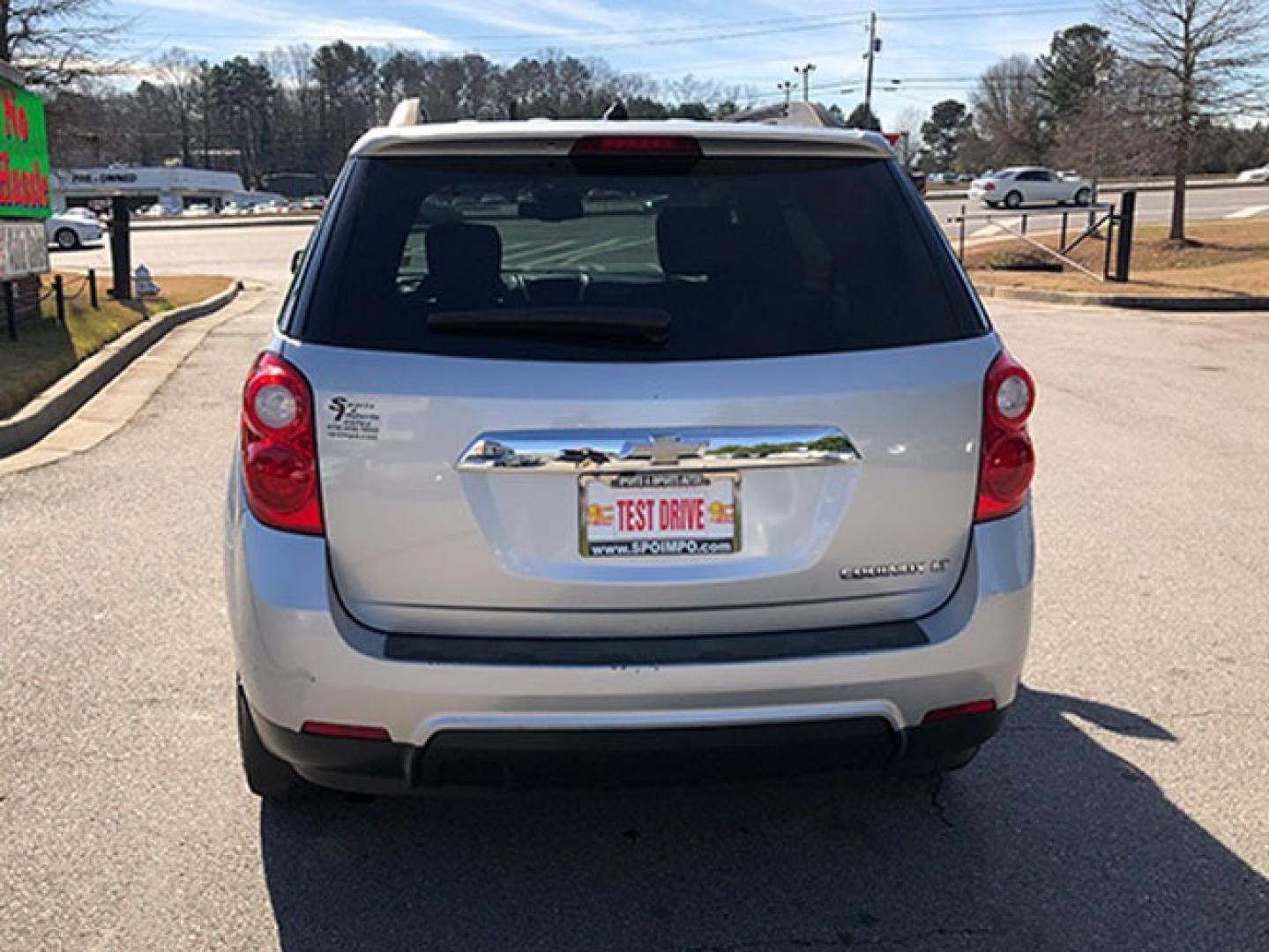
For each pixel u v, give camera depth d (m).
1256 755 3.77
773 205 2.88
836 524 2.68
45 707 4.05
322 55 128.25
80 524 6.28
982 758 3.77
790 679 2.60
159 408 9.61
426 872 3.12
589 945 2.82
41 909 2.92
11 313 11.41
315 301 2.68
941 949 2.81
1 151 11.35
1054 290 19.81
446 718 2.57
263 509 2.64
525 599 2.63
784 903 3.00
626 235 2.84
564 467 2.58
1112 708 4.12
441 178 2.84
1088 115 38.00
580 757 2.60
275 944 2.81
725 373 2.62
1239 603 5.17
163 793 3.49
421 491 2.58
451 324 2.62
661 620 2.66
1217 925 2.90
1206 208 42.28
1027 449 2.81
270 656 2.62
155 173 102.56
